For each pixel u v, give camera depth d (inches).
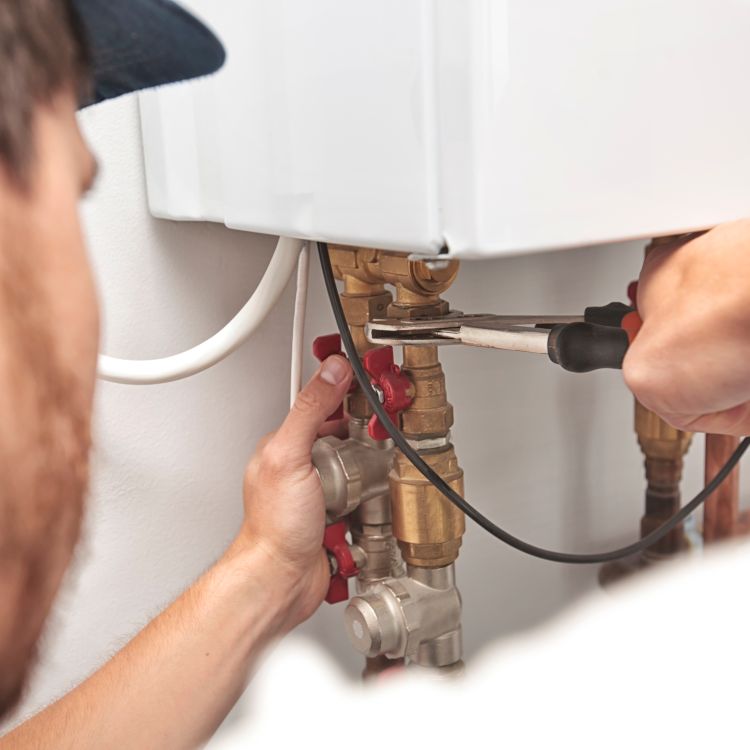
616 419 32.6
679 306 14.5
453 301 28.3
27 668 10.4
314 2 15.6
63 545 10.1
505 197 13.4
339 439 24.2
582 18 13.6
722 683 22.6
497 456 30.5
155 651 20.6
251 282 25.9
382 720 23.9
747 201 16.4
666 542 30.9
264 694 26.3
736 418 16.8
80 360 9.7
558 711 22.9
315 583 23.3
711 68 15.4
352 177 15.3
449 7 13.0
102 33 11.1
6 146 8.8
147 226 24.2
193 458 25.9
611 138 14.3
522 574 31.7
